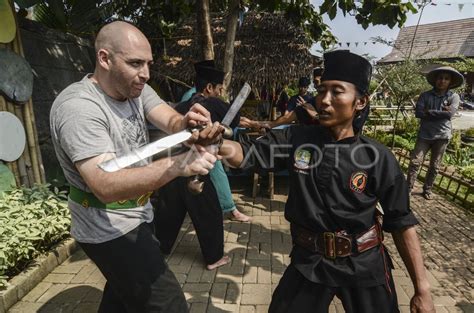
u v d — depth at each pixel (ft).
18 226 10.28
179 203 10.72
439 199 17.11
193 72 20.92
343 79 4.92
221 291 9.65
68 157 5.53
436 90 16.42
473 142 34.01
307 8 18.61
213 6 27.96
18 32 12.90
